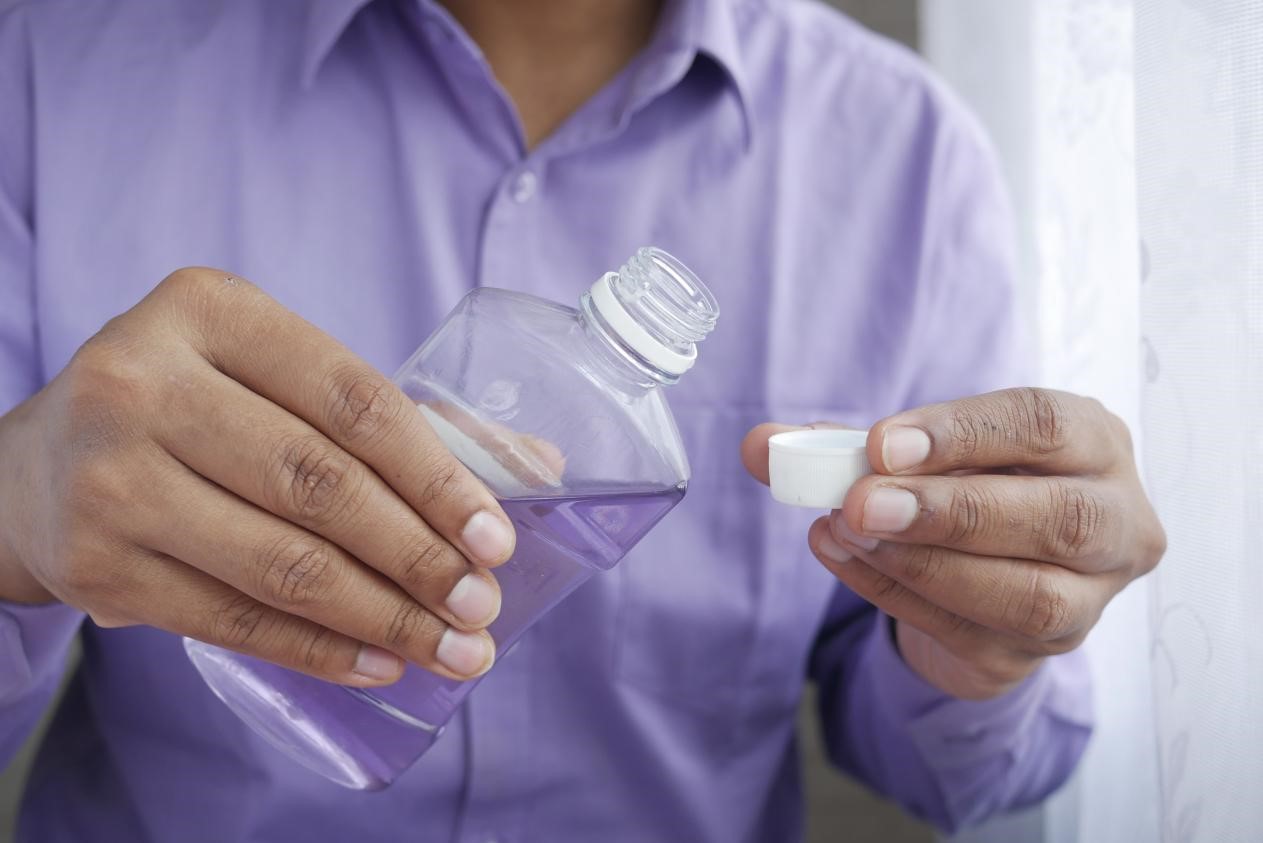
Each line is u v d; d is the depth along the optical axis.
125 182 0.60
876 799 1.01
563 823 0.62
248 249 0.60
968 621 0.46
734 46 0.62
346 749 0.44
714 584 0.62
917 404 0.66
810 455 0.41
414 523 0.39
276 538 0.39
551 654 0.61
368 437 0.38
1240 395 0.45
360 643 0.41
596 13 0.61
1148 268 0.48
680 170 0.63
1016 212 0.67
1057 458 0.42
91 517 0.39
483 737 0.59
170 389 0.39
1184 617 0.48
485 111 0.60
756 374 0.63
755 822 0.66
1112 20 0.57
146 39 0.61
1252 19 0.44
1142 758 0.62
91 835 0.61
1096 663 0.63
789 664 0.65
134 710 0.60
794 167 0.65
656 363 0.40
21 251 0.60
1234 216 0.45
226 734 0.58
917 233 0.65
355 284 0.61
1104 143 0.58
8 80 0.61
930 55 0.77
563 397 0.41
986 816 0.66
